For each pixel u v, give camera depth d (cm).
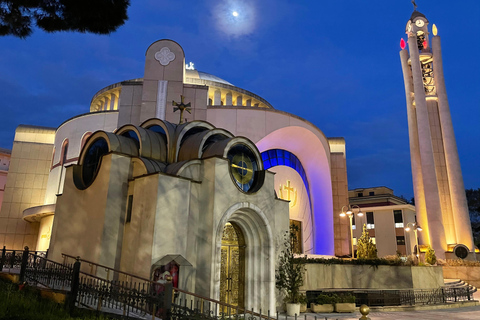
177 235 1291
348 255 3828
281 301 1545
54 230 1638
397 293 1916
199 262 1330
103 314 930
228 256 1521
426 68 4481
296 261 1661
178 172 1363
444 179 4006
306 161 3500
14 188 3488
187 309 917
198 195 1407
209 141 1619
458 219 3794
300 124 3122
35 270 1201
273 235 1551
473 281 3175
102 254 1295
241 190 1464
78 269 1000
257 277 1500
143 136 1534
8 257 1762
